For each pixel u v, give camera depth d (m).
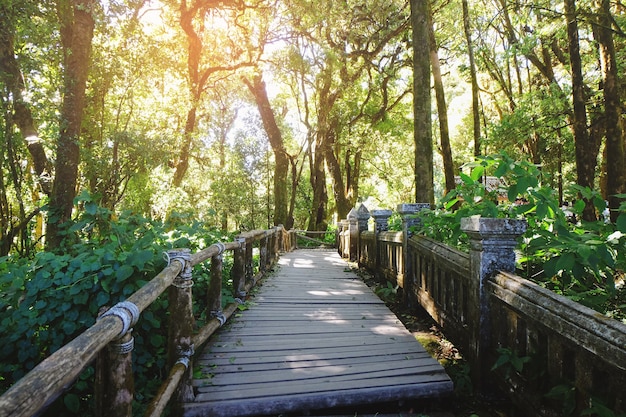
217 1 15.03
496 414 2.94
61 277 2.93
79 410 2.65
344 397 2.88
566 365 2.20
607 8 8.58
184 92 16.20
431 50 12.88
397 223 7.71
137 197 13.98
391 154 26.95
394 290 6.14
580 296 3.01
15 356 2.88
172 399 2.76
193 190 20.05
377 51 17.53
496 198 4.22
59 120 8.01
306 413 2.87
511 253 3.13
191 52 15.89
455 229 4.15
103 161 10.18
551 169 15.70
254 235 6.13
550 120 11.80
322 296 5.86
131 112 11.83
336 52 17.16
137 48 11.26
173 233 5.08
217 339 3.98
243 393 2.88
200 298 4.62
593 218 8.36
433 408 3.02
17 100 7.45
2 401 1.00
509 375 2.75
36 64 7.70
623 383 1.77
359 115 21.55
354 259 10.38
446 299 4.10
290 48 16.81
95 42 10.88
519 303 2.57
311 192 27.61
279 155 21.42
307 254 12.63
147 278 3.30
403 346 3.82
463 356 3.64
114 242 3.66
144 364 3.07
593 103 11.01
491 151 14.61
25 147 9.38
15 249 8.70
